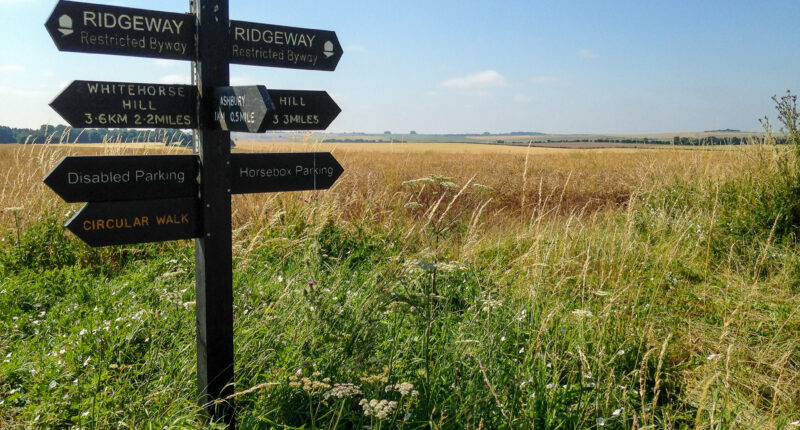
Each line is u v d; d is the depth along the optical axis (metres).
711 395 3.19
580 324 3.56
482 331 3.48
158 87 2.48
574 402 2.90
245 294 3.94
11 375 3.01
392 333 3.49
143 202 2.46
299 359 3.00
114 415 2.56
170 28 2.50
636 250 5.71
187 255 5.29
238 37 2.71
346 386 2.41
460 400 2.72
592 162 23.66
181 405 2.72
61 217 5.56
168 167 2.51
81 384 2.79
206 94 2.55
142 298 4.09
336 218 6.40
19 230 5.30
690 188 7.85
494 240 6.30
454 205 8.23
